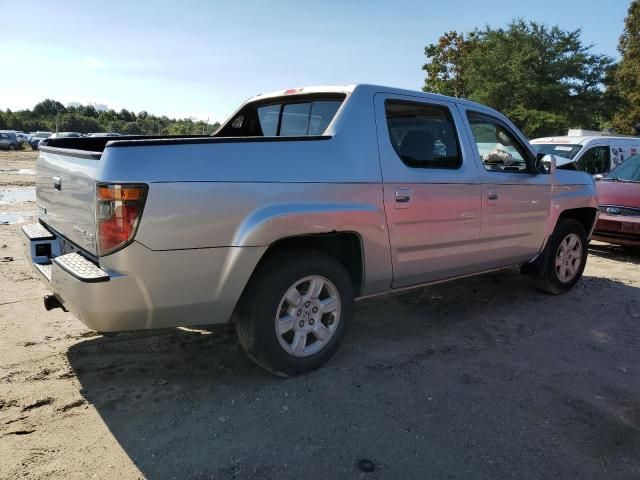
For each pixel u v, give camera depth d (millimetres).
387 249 3916
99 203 2895
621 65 37562
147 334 4238
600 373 3912
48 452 2721
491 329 4738
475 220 4586
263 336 3389
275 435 2941
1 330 4223
